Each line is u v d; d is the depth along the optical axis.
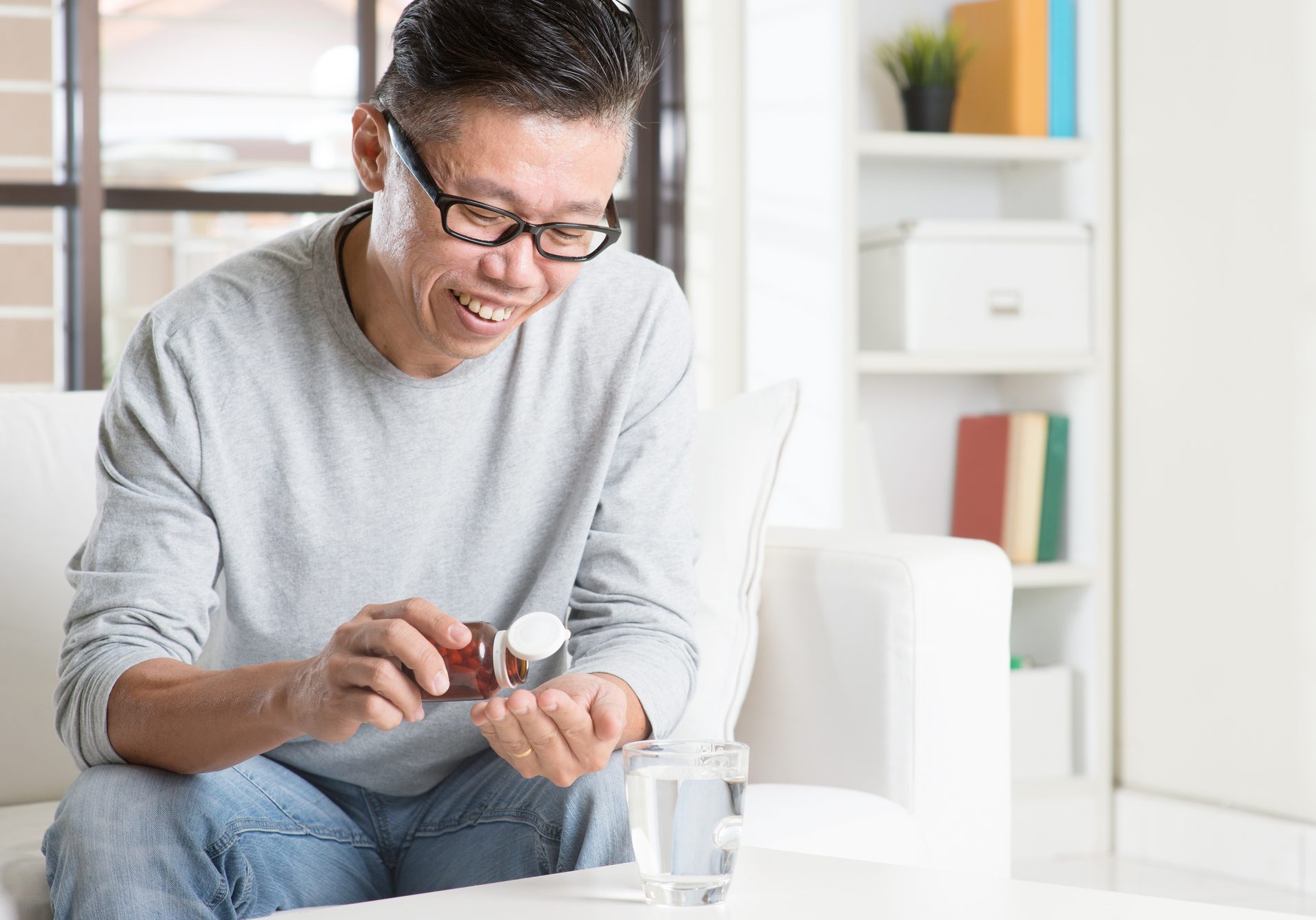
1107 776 2.67
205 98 2.77
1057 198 2.78
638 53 1.06
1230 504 2.51
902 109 2.75
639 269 1.42
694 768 0.89
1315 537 2.36
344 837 1.27
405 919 0.87
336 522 1.27
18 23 2.65
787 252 2.70
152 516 1.20
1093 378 2.68
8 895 1.13
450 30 1.02
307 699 0.97
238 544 1.25
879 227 2.69
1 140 2.65
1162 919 0.85
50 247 2.70
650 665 1.18
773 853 1.02
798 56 2.65
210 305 1.26
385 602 1.30
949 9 2.86
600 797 1.09
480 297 1.08
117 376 1.25
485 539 1.31
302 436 1.26
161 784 1.08
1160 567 2.65
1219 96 2.52
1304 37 2.36
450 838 1.27
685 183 2.88
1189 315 2.58
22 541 1.62
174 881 1.04
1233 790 2.50
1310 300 2.36
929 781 1.49
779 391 1.69
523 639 0.92
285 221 2.84
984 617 1.54
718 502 1.62
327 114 2.84
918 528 2.87
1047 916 0.86
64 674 1.15
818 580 1.58
